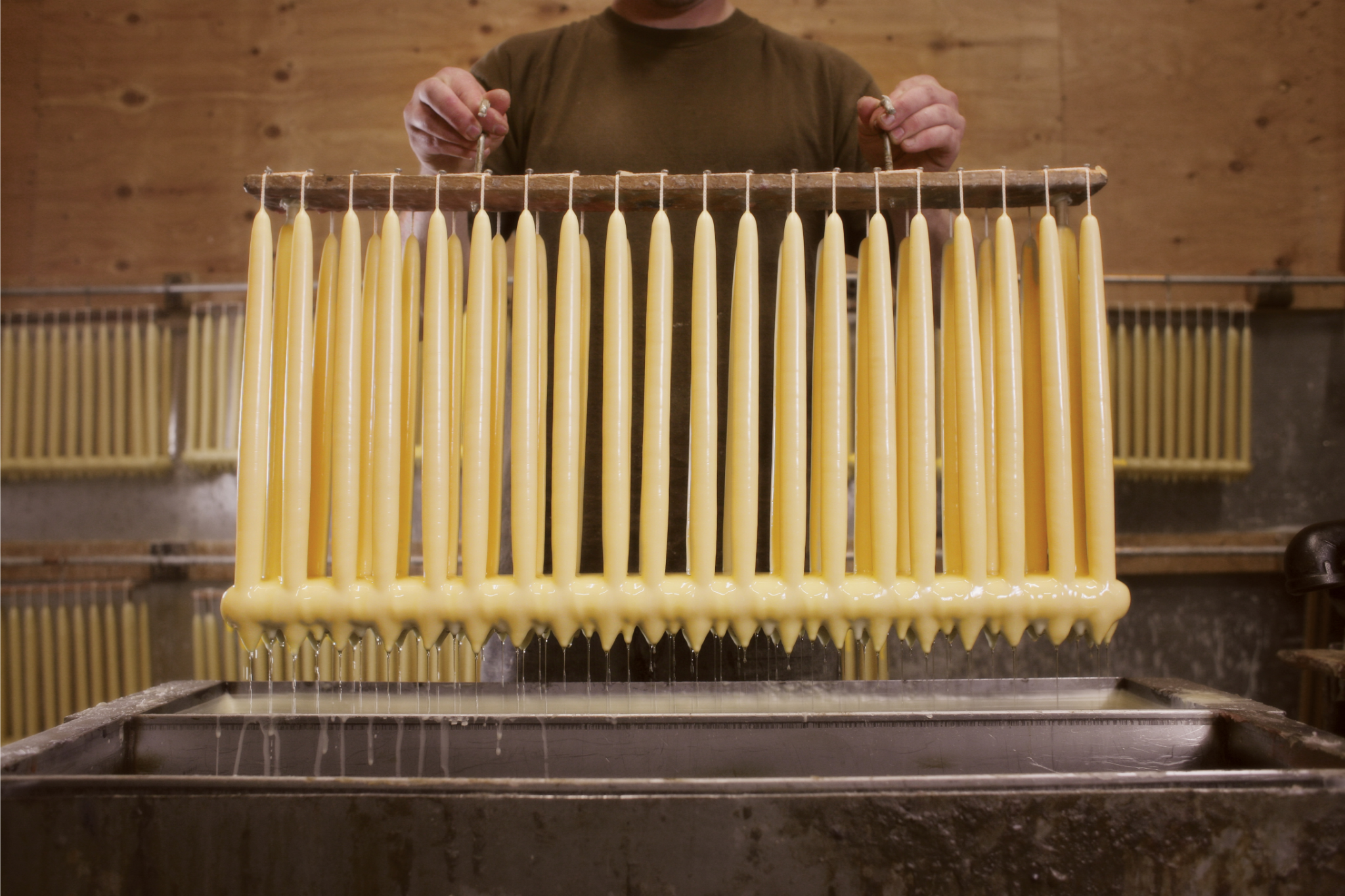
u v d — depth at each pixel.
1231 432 2.47
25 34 2.91
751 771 0.85
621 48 1.24
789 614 0.73
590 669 1.18
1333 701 1.54
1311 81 2.79
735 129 1.21
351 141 2.86
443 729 0.85
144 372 2.72
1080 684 1.03
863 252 0.81
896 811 0.65
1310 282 2.55
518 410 0.74
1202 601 2.64
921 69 2.80
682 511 1.11
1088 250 0.76
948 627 0.74
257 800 0.65
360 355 0.75
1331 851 0.65
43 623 2.54
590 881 0.65
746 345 0.75
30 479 2.78
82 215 2.88
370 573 0.76
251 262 0.75
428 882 0.65
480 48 2.85
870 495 0.75
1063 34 2.81
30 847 0.65
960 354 0.75
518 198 0.79
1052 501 0.74
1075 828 0.65
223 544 2.65
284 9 2.88
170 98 2.88
